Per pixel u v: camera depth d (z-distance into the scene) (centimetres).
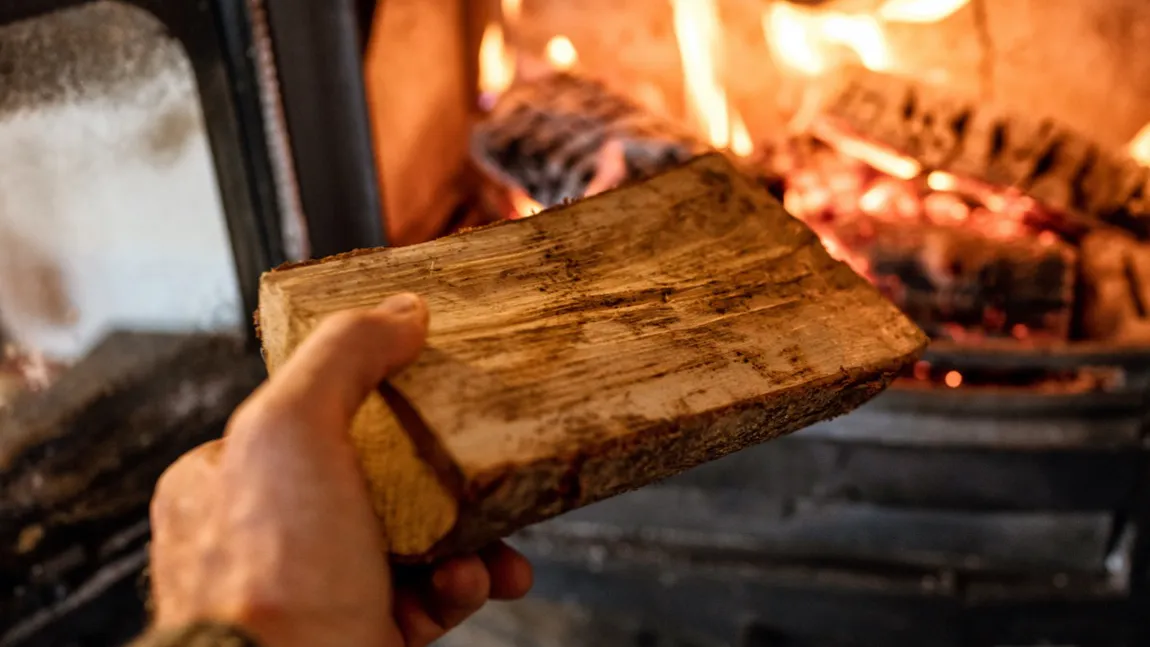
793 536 96
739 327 49
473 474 41
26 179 101
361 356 43
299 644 41
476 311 47
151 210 102
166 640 38
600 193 53
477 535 43
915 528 93
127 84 87
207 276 107
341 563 42
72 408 98
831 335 49
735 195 55
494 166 107
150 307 111
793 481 90
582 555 98
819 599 96
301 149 88
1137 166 95
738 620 99
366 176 90
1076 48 99
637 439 43
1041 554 92
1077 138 97
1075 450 82
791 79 110
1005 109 100
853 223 96
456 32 116
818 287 51
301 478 42
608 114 107
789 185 100
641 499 97
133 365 104
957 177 96
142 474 90
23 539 84
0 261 109
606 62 116
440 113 115
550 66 119
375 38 93
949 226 95
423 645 51
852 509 93
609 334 47
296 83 85
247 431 42
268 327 48
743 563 96
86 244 106
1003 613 93
